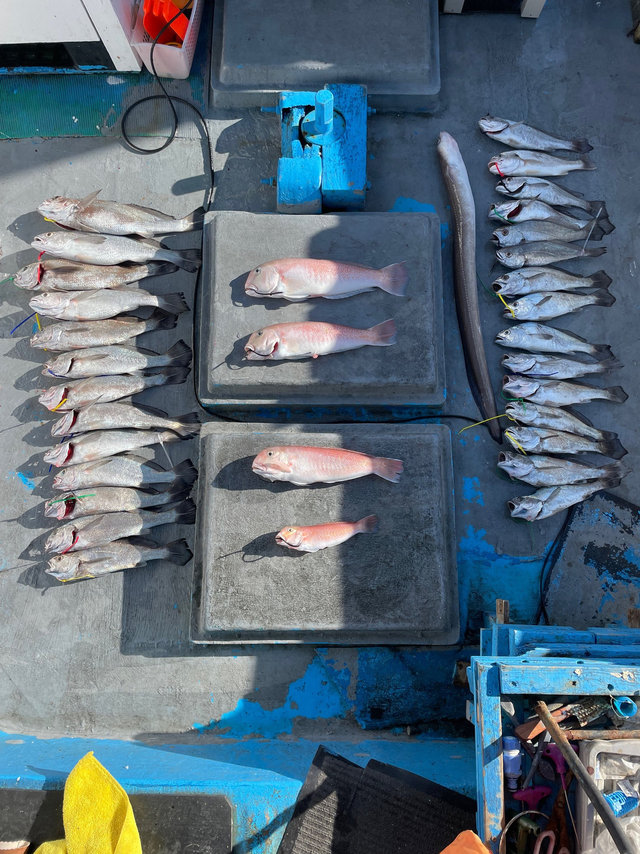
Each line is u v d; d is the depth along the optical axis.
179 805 1.44
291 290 1.84
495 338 1.99
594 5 2.23
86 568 1.82
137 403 1.98
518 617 1.88
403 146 2.17
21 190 2.15
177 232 2.05
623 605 1.90
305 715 1.81
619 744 1.25
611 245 2.12
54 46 2.08
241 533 1.77
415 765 1.55
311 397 1.90
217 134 2.18
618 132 2.20
